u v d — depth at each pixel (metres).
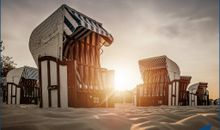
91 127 1.85
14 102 12.44
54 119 1.99
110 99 6.96
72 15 5.58
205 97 16.55
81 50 6.30
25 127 1.61
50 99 5.67
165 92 11.23
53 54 5.82
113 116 2.46
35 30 6.54
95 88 6.48
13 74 13.02
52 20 5.96
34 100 12.92
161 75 11.51
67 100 5.60
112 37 6.71
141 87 12.09
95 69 6.61
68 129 1.71
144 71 12.09
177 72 11.62
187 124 2.41
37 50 6.37
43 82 5.82
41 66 5.87
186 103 12.45
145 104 11.77
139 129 1.98
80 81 5.98
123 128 2.00
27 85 12.86
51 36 5.91
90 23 6.34
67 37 5.83
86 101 6.05
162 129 2.07
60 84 5.57
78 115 2.42
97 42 6.74
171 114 3.21
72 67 5.63
